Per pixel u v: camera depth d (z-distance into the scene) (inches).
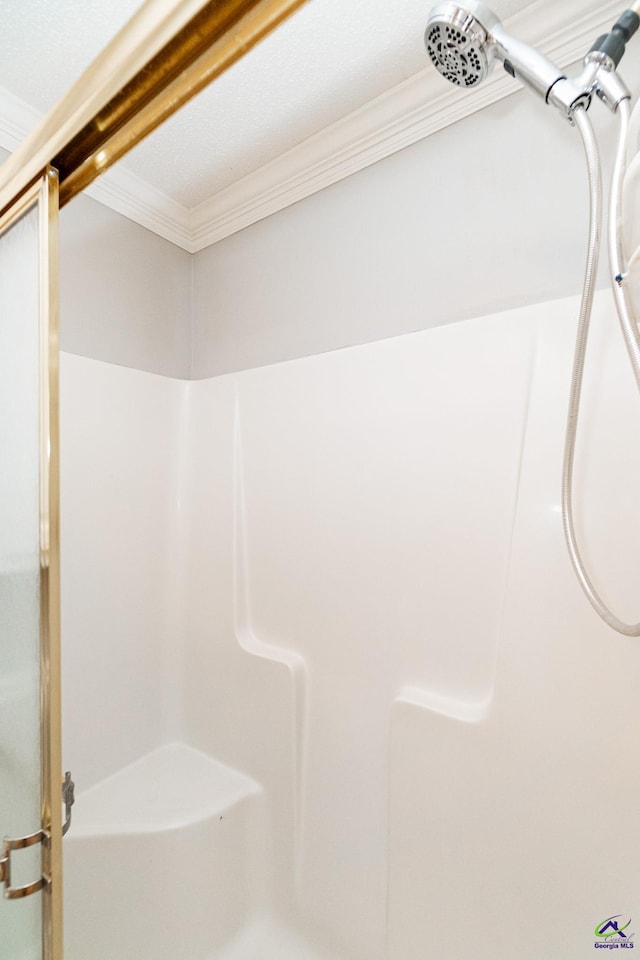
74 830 37.5
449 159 37.7
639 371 23.3
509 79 34.3
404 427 38.0
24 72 36.3
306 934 39.6
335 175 43.8
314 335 45.3
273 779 43.1
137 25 17.3
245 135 42.7
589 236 26.2
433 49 25.1
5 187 24.4
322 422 43.0
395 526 38.0
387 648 37.9
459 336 35.7
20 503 24.0
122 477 48.1
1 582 26.0
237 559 48.2
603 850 27.3
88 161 21.8
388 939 34.4
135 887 37.5
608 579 28.5
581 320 27.1
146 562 50.3
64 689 42.9
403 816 34.4
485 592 33.5
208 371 54.7
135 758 48.4
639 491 27.9
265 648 45.6
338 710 40.0
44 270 21.9
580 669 28.7
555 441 30.9
